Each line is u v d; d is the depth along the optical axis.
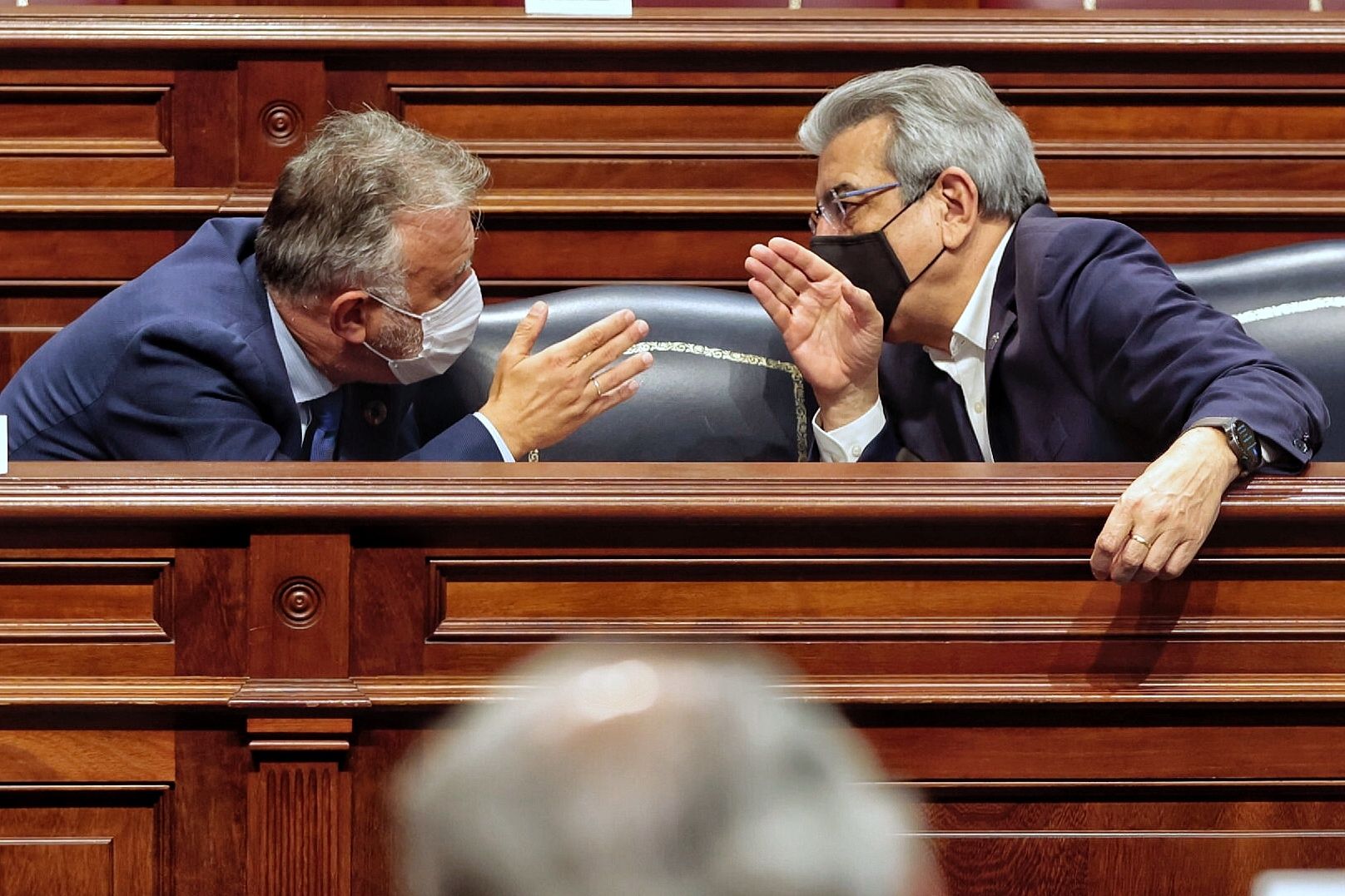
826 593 4.04
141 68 6.89
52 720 3.93
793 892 1.42
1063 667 4.07
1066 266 5.39
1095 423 5.35
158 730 3.94
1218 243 7.22
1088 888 4.10
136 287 5.73
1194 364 4.89
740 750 1.49
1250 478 4.15
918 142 5.70
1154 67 7.04
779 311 5.84
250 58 6.88
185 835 3.96
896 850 1.52
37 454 5.53
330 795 3.93
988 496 3.98
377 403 6.06
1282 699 4.04
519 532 3.96
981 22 6.97
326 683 3.93
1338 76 7.07
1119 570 3.91
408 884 1.68
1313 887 3.25
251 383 5.49
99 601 3.96
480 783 1.51
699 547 4.00
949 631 4.05
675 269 7.12
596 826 1.44
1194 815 4.12
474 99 6.99
